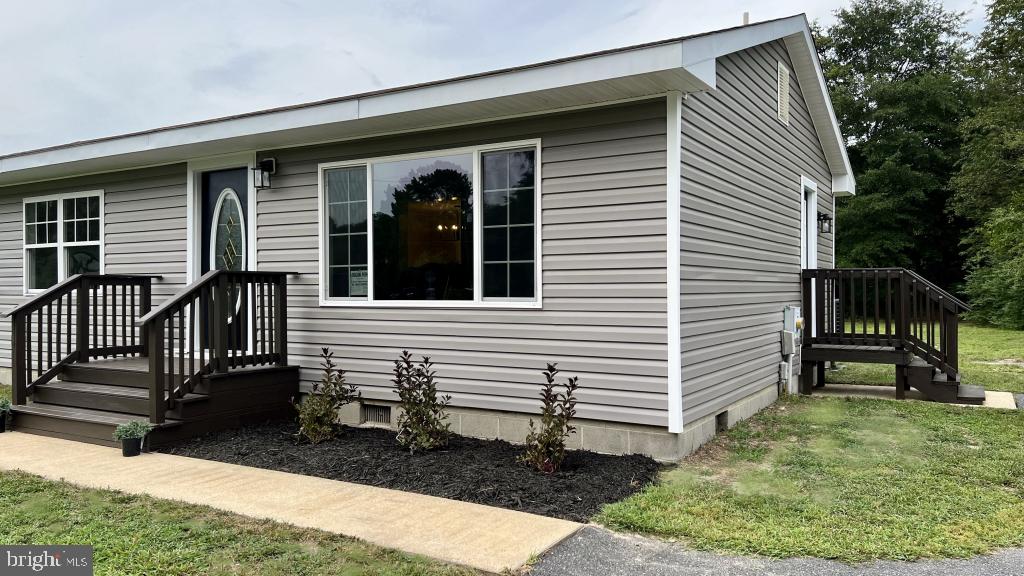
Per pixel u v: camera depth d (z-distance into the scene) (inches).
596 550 130.9
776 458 198.8
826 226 401.7
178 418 219.8
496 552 128.6
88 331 271.0
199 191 291.4
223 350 232.2
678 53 171.3
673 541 135.9
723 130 235.6
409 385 215.3
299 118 232.8
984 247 851.4
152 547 131.8
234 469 191.2
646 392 197.0
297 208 263.1
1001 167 810.8
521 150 219.0
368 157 246.1
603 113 203.5
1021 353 523.8
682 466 190.9
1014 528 141.3
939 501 159.0
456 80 201.0
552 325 211.6
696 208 209.2
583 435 207.6
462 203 228.2
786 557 127.5
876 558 126.8
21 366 252.5
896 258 973.8
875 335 313.4
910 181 943.0
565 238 209.5
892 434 229.6
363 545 132.3
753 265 268.4
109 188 316.2
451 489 169.5
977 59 880.3
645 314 197.0
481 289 224.7
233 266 284.4
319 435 220.1
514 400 217.6
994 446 211.2
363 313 247.9
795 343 314.0
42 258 345.1
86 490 169.6
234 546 132.2
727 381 238.5
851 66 1032.2
